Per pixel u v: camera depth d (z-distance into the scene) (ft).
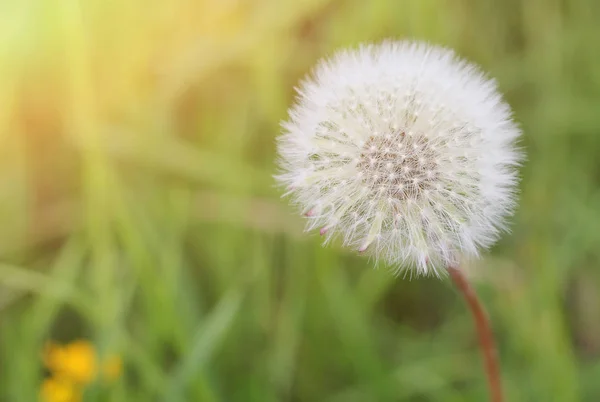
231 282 0.93
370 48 0.71
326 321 0.93
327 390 0.91
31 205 0.96
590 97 1.05
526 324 0.87
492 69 1.05
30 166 0.96
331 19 1.02
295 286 0.93
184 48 0.98
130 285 0.89
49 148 0.96
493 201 0.66
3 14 0.92
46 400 0.84
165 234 0.93
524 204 0.98
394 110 0.67
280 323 0.91
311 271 0.93
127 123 0.97
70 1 0.83
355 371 0.91
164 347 0.91
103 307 0.83
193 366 0.80
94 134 0.84
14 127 0.95
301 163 0.67
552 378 0.84
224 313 0.82
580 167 1.02
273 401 0.87
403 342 0.93
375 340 0.93
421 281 0.98
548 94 1.03
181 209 0.94
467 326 0.94
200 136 1.01
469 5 1.07
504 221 0.66
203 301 0.95
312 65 1.01
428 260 0.64
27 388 0.84
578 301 0.97
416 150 0.66
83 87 0.84
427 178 0.66
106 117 0.97
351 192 0.66
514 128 0.69
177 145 0.96
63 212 0.96
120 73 0.97
